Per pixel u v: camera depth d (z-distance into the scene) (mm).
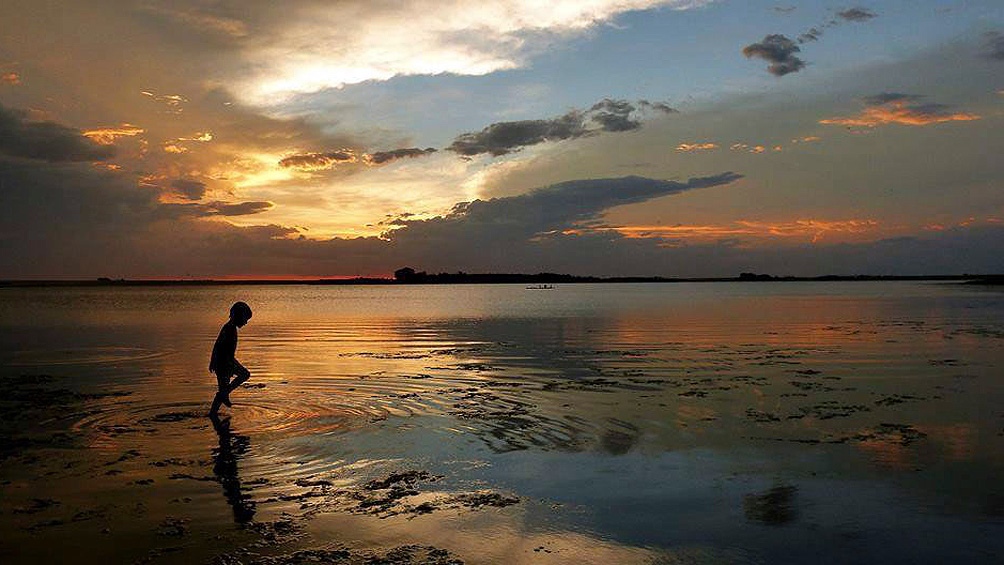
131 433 11195
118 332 35781
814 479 8789
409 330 36531
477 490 8336
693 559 6352
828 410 13297
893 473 9031
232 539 6738
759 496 8148
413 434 11195
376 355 23688
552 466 9383
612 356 23062
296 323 43844
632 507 7758
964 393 15219
